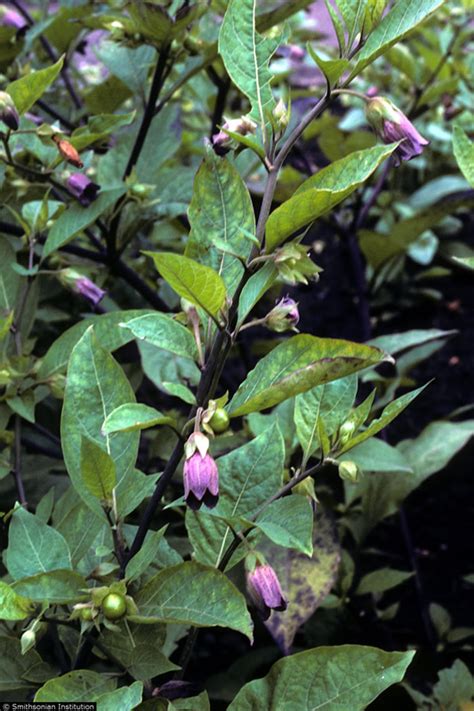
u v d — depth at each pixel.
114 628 0.85
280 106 0.88
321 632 1.29
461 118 2.15
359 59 0.87
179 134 1.31
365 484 1.29
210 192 0.89
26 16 1.52
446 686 1.19
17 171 1.18
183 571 0.86
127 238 1.24
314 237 2.38
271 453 0.93
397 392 1.75
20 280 1.14
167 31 1.16
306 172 2.03
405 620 1.46
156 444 1.21
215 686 1.23
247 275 0.85
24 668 0.93
